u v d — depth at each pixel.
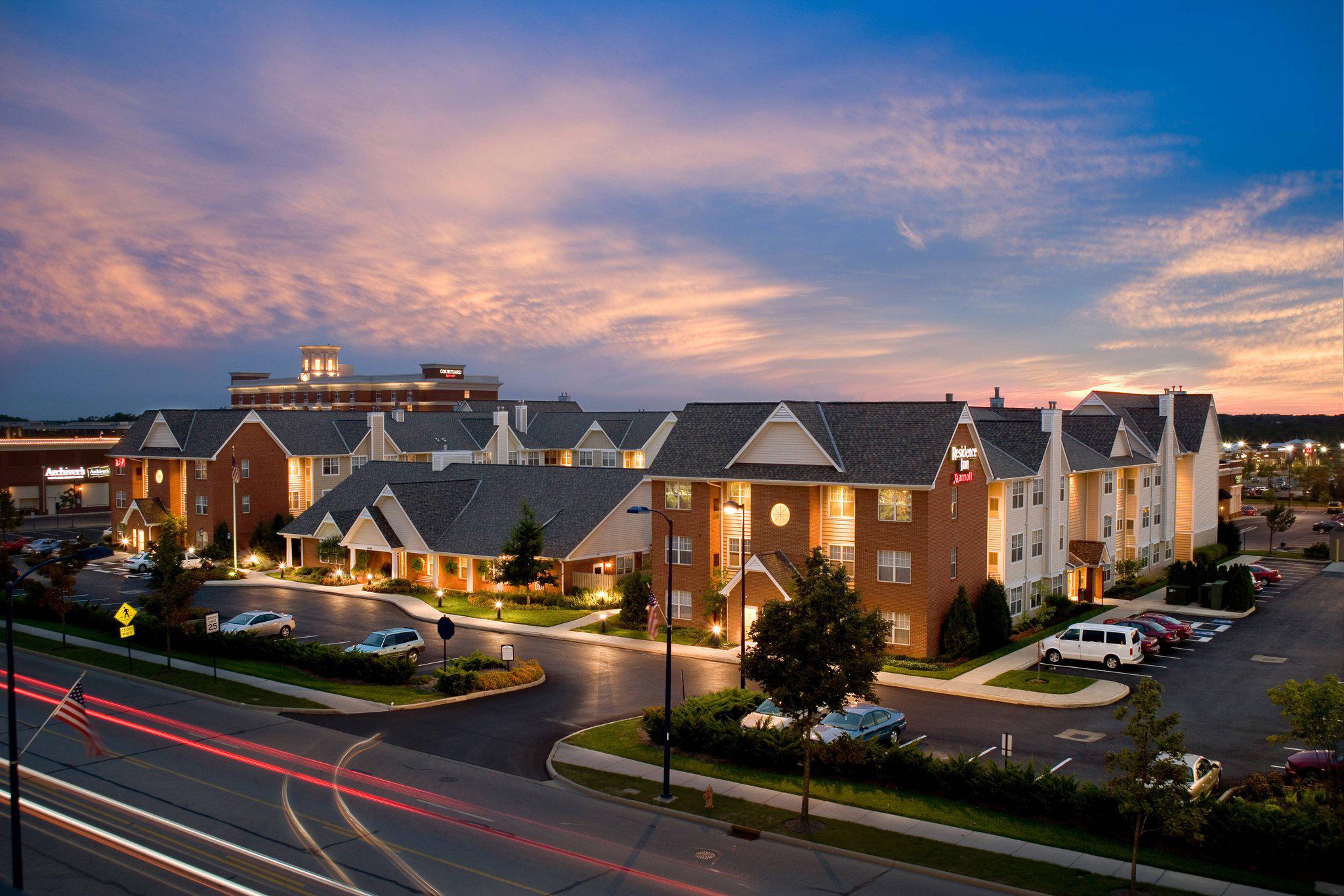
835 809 26.23
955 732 33.72
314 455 82.81
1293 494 141.12
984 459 49.56
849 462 47.56
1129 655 43.00
